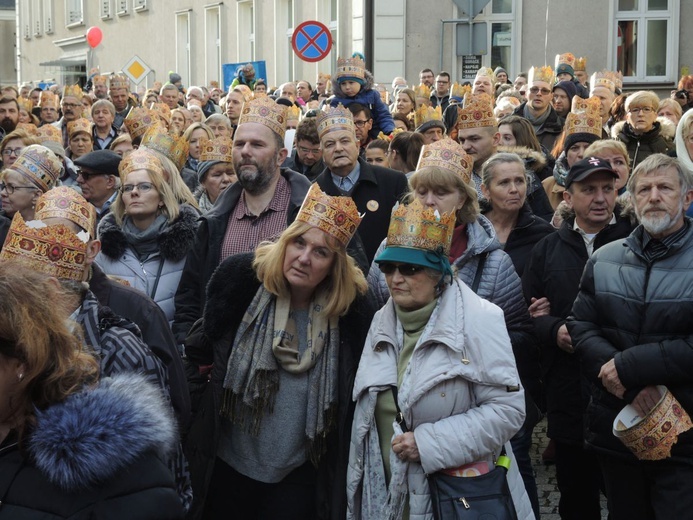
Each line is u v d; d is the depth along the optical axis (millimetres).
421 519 4543
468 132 8234
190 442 4938
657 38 24344
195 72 35719
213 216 6480
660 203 5137
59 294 3084
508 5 24469
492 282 5793
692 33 24219
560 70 15258
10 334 2904
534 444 8523
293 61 30016
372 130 11836
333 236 4824
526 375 5918
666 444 4988
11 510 2873
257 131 6500
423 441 4484
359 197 7367
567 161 8523
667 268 5199
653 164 5211
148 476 2965
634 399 5105
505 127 9227
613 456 5316
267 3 31109
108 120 13945
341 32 25969
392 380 4711
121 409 2957
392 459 4625
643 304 5219
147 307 4891
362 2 24906
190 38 35875
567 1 24250
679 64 24297
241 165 6527
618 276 5324
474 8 17000
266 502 5043
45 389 2992
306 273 4824
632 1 24328
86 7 45812
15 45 63812
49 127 11203
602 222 6301
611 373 5129
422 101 16031
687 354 5004
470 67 24156
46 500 2883
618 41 24406
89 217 4867
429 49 24594
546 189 9000
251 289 4965
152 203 6512
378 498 4684
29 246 4117
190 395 5195
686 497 5031
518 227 6824
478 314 4641
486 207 6977
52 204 4777
